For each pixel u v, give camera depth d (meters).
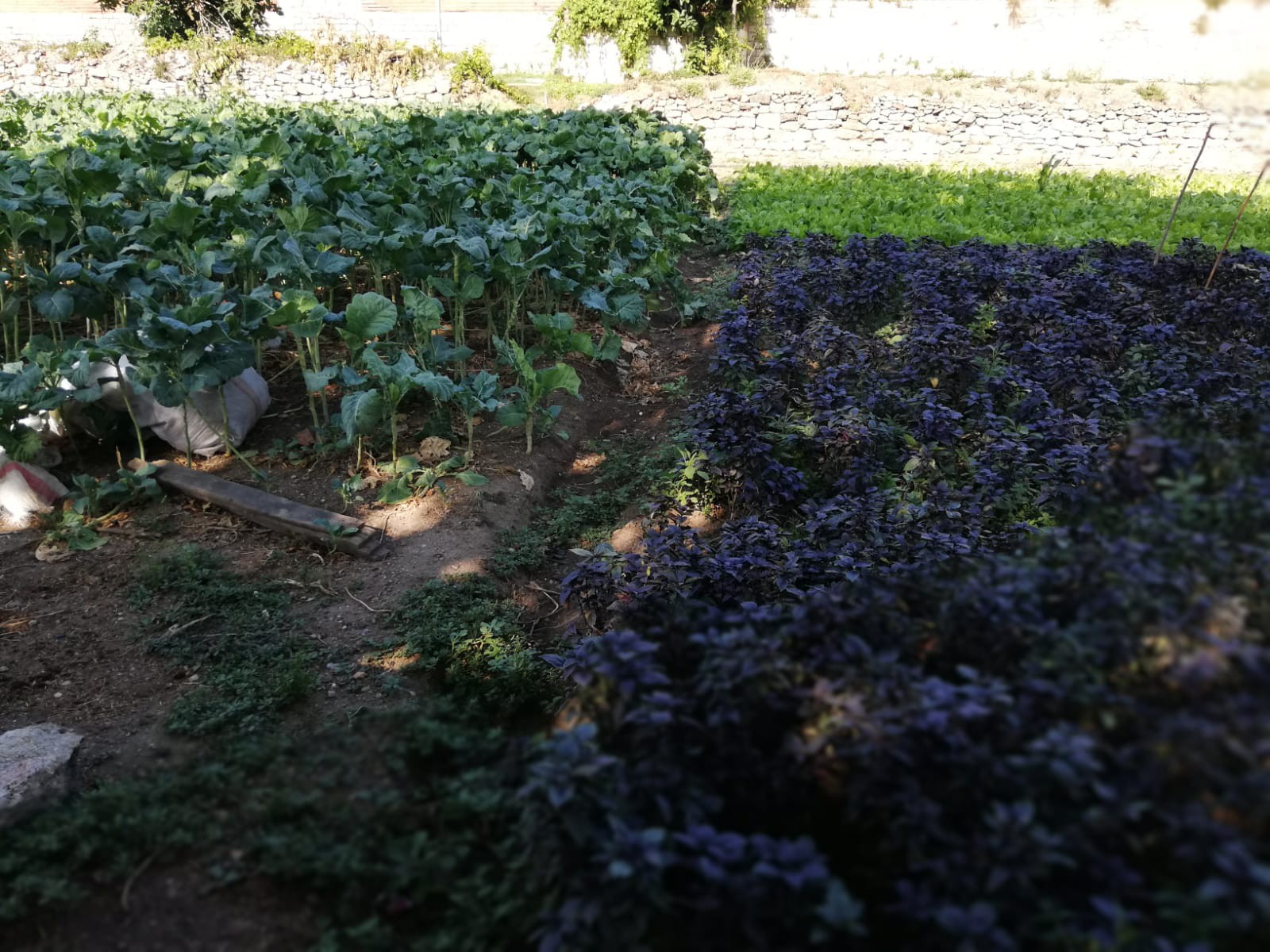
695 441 5.59
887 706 2.38
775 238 10.05
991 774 2.21
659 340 8.75
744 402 5.39
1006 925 2.05
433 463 5.64
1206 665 2.12
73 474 5.40
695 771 2.52
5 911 2.70
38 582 4.55
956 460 5.21
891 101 18.22
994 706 2.34
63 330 6.87
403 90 20.23
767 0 21.30
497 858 2.83
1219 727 1.99
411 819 2.99
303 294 5.40
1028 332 6.97
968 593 2.68
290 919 2.75
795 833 2.49
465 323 8.18
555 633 4.48
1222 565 2.37
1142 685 2.27
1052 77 20.83
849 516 4.39
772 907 2.13
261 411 6.02
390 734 3.40
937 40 21.20
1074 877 2.11
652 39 21.86
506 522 5.27
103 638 4.19
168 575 4.57
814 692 2.46
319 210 6.93
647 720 2.42
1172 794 2.02
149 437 5.76
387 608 4.45
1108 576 2.46
